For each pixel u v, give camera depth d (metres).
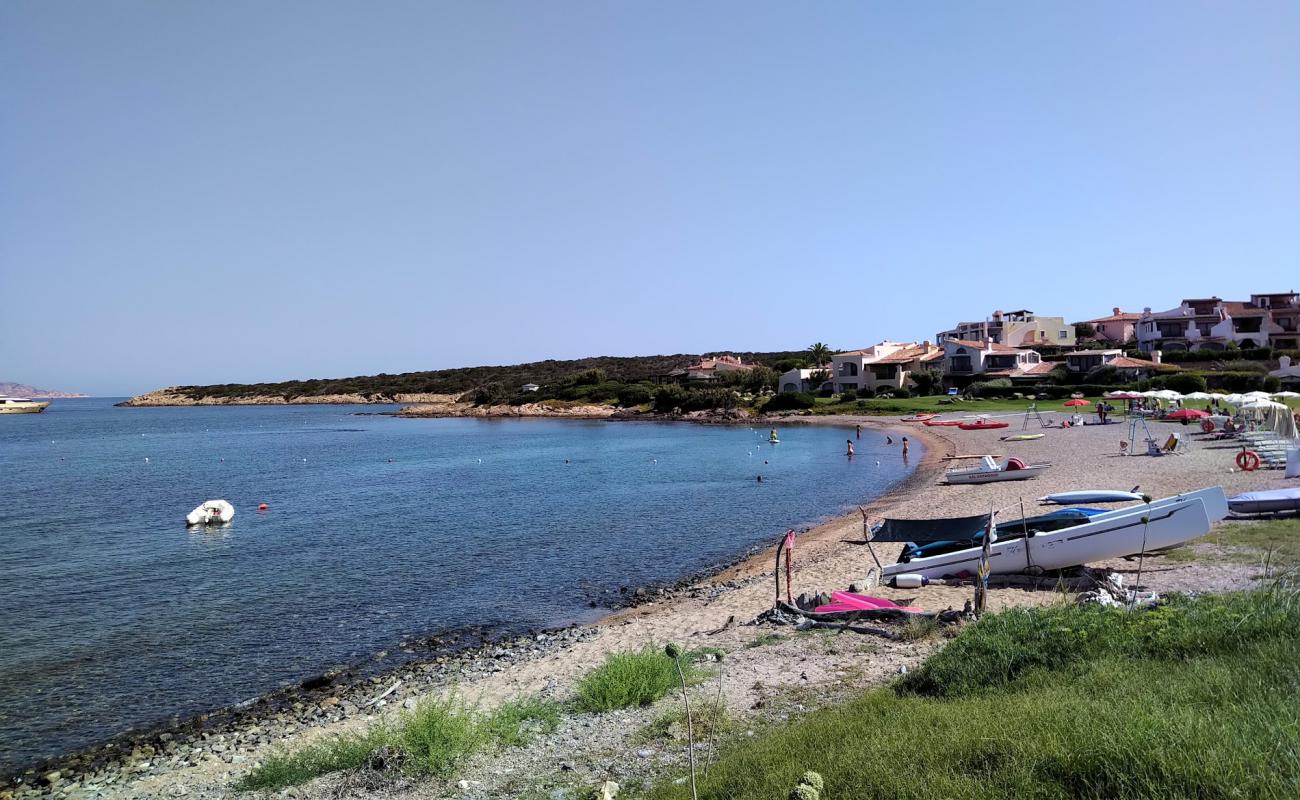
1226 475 30.33
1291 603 9.81
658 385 148.25
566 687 14.78
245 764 12.84
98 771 13.40
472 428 120.19
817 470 53.03
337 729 14.21
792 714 10.72
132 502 46.91
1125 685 7.86
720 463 59.62
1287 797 4.93
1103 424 63.53
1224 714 6.50
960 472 39.56
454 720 11.46
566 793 9.07
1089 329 122.38
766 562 26.42
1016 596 17.03
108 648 19.70
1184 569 17.14
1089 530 18.02
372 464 67.94
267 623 21.69
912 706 9.08
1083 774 5.83
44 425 149.62
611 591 24.20
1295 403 61.03
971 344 107.81
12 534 36.06
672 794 7.99
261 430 124.88
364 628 21.17
